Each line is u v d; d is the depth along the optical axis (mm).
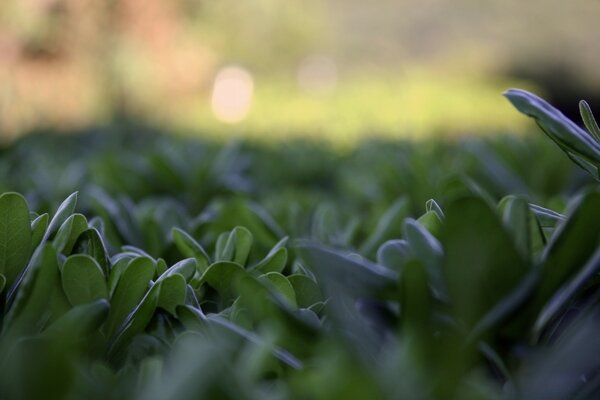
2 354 700
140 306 786
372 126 4820
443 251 682
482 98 6902
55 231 849
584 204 686
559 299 693
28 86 6625
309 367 658
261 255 1162
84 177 2006
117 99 7117
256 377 668
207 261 1003
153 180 1921
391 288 694
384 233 1189
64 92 6762
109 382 683
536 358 677
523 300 674
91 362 751
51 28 6664
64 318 708
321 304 853
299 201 1697
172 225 1271
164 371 715
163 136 4082
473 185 1113
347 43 19766
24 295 731
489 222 668
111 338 785
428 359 646
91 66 6926
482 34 19016
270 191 2361
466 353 658
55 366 596
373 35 22000
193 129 4777
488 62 17594
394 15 22031
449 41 20609
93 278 770
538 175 1883
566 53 18188
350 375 587
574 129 822
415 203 1800
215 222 1223
